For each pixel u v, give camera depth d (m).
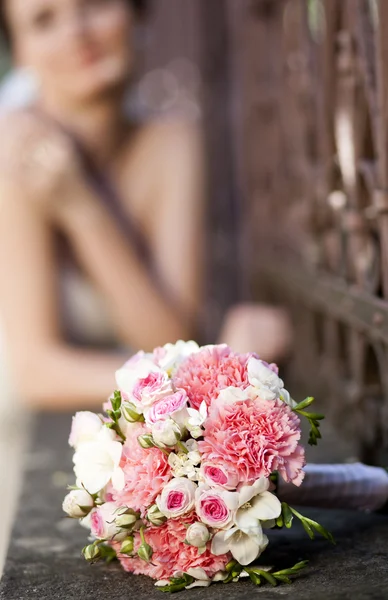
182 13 3.62
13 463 2.08
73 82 2.32
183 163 2.57
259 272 2.80
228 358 0.99
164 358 1.03
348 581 0.93
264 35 2.52
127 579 1.01
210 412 0.93
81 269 2.37
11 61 2.68
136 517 0.93
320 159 1.67
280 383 0.96
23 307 2.21
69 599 0.95
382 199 1.19
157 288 2.37
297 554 1.04
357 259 1.41
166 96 3.63
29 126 2.28
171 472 0.92
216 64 3.29
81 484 0.98
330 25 1.46
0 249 2.23
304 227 1.86
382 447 1.33
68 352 2.22
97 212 2.30
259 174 2.70
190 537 0.90
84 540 1.21
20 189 2.24
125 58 2.36
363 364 1.42
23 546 1.19
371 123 1.30
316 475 1.06
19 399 2.52
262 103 2.59
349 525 1.16
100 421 1.00
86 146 2.42
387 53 1.16
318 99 1.65
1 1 2.34
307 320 2.07
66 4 2.27
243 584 0.95
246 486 0.90
